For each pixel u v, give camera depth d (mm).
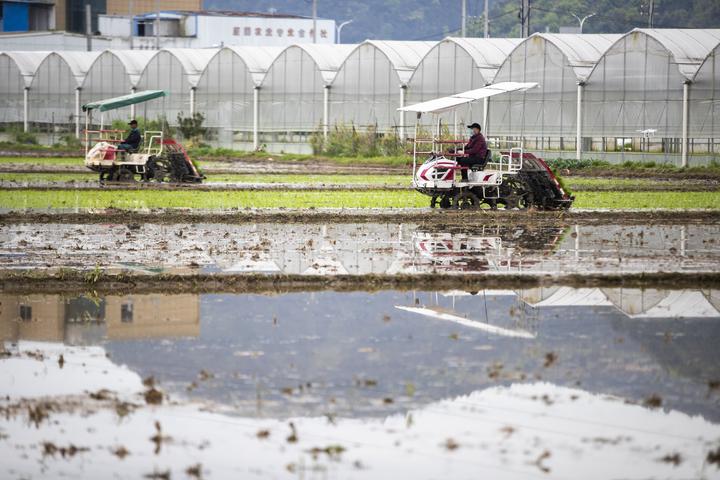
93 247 75312
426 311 52375
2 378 39906
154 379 39625
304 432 33594
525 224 95688
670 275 61281
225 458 31391
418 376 39844
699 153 186875
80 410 35906
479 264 67188
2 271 61969
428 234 86438
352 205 112500
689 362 41969
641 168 182375
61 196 120500
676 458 31453
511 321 49938
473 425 34281
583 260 69312
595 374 40094
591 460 31172
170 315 51625
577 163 186375
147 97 143000
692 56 188000
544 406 36156
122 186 135000
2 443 32875
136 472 30438
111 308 53500
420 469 30359
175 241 79625
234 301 55312
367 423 34375
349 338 46312
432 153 108562
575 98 197875
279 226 92250
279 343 45406
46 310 53000
